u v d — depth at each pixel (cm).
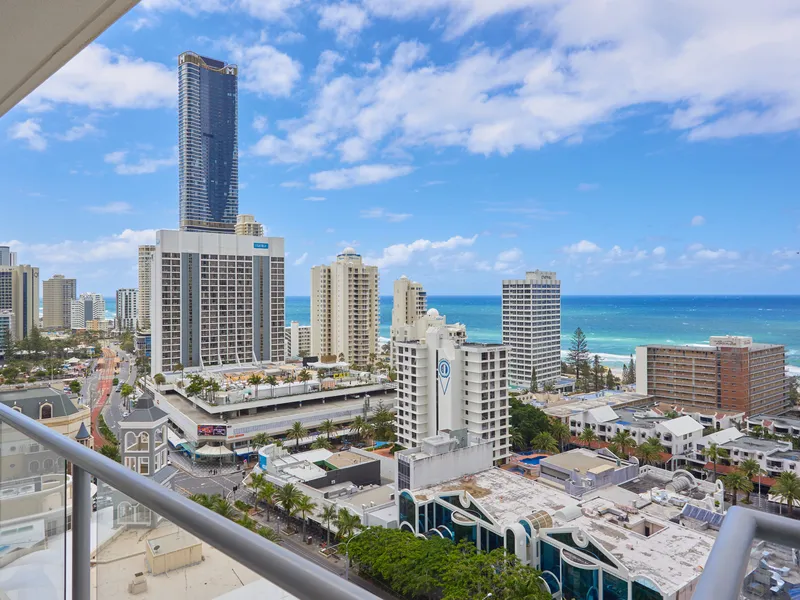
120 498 166
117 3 212
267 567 111
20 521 224
